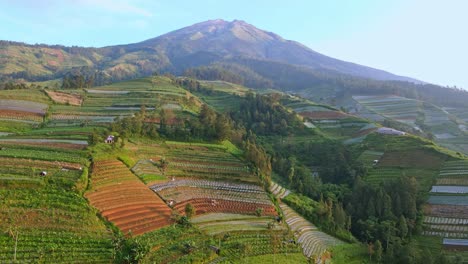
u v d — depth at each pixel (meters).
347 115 170.25
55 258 46.94
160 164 86.19
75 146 81.50
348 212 94.12
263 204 80.81
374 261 76.25
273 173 113.25
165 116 115.94
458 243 81.12
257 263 57.59
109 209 61.34
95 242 51.72
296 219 83.25
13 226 50.56
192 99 160.50
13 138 85.25
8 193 56.72
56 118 110.44
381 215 90.25
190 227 63.59
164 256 52.72
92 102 135.50
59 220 54.03
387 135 134.88
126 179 73.25
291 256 63.62
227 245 60.62
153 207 66.62
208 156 97.56
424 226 87.12
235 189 84.56
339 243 79.62
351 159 121.31
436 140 169.50
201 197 77.44
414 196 92.38
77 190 62.53
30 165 68.00
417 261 73.31
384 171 109.94
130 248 51.97
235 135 124.62
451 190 95.88
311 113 175.25
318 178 113.56
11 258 44.91
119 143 88.12
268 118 159.00
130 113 122.69
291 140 141.75
